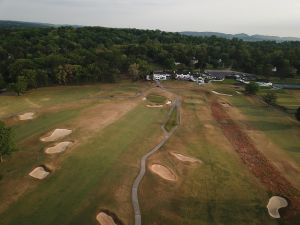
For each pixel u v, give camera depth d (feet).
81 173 158.61
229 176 164.04
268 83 454.81
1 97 321.73
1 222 121.49
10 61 445.78
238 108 306.55
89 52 492.95
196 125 245.04
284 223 129.29
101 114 257.55
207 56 623.36
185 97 341.41
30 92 349.41
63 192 141.90
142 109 285.02
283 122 265.34
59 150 185.68
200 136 220.84
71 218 124.98
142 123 242.78
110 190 144.36
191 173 165.48
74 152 181.06
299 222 130.72
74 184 148.56
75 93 347.36
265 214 134.00
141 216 128.67
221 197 144.25
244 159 186.50
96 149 186.50
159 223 125.18
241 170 171.83
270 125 255.91
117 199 138.31
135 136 212.43
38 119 246.68
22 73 366.84
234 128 242.78
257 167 176.86
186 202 139.23
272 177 166.09
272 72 549.13
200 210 134.00
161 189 148.15
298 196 149.07
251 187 154.10
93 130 216.95
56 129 219.41
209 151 194.59
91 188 145.38
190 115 272.92
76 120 239.09
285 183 160.56
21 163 168.04
